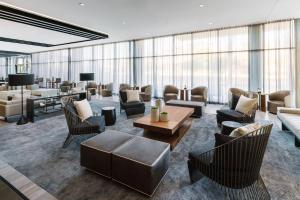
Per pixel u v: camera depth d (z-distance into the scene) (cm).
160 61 867
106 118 456
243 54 681
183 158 292
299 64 604
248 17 572
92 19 584
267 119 510
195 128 439
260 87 661
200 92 704
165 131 312
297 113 398
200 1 445
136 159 210
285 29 614
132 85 948
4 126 457
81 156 253
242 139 174
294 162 275
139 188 208
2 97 544
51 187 219
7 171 253
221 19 589
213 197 202
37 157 292
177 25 658
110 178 233
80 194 208
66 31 698
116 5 465
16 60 1591
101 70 1068
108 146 242
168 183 228
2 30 702
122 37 865
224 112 432
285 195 205
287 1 449
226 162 184
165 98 727
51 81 1252
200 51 764
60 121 503
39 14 534
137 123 340
